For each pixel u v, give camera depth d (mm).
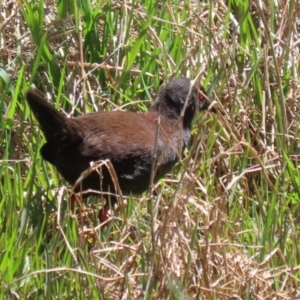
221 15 12414
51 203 9773
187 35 11742
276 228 10039
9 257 8781
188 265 8477
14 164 10445
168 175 11211
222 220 9617
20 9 11664
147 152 10203
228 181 10812
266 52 11195
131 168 10164
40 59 10945
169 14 11914
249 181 11148
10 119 10609
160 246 8438
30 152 10539
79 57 11516
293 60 11805
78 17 11320
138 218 9602
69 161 10000
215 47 11828
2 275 8641
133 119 10508
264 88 11664
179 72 11617
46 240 9594
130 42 11805
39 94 9703
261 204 10172
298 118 11414
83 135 9953
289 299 8562
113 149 10008
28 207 9492
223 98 11641
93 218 10461
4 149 10750
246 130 11328
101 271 9062
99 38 12047
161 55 11781
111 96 11445
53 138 9859
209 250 8992
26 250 8867
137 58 11875
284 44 11602
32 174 9797
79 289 8656
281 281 9203
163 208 9656
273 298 8742
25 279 8742
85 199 10742
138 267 8961
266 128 11664
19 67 11250
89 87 11258
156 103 11102
